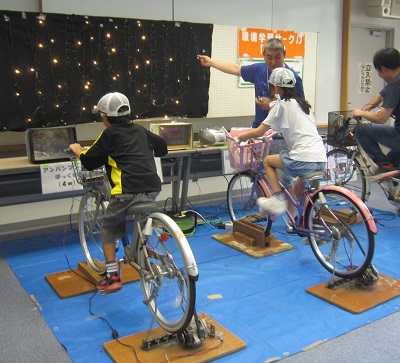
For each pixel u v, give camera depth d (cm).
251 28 506
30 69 388
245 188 427
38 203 431
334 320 255
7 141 407
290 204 347
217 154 471
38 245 394
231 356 222
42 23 387
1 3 385
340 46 609
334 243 299
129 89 436
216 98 493
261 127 324
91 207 315
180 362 214
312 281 307
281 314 263
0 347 236
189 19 476
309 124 314
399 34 701
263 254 352
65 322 260
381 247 368
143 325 254
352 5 629
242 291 294
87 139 447
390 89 383
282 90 320
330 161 466
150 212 238
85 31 406
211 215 470
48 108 400
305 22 566
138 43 434
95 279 304
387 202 509
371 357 221
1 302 288
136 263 250
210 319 253
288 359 220
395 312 264
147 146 261
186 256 209
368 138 430
